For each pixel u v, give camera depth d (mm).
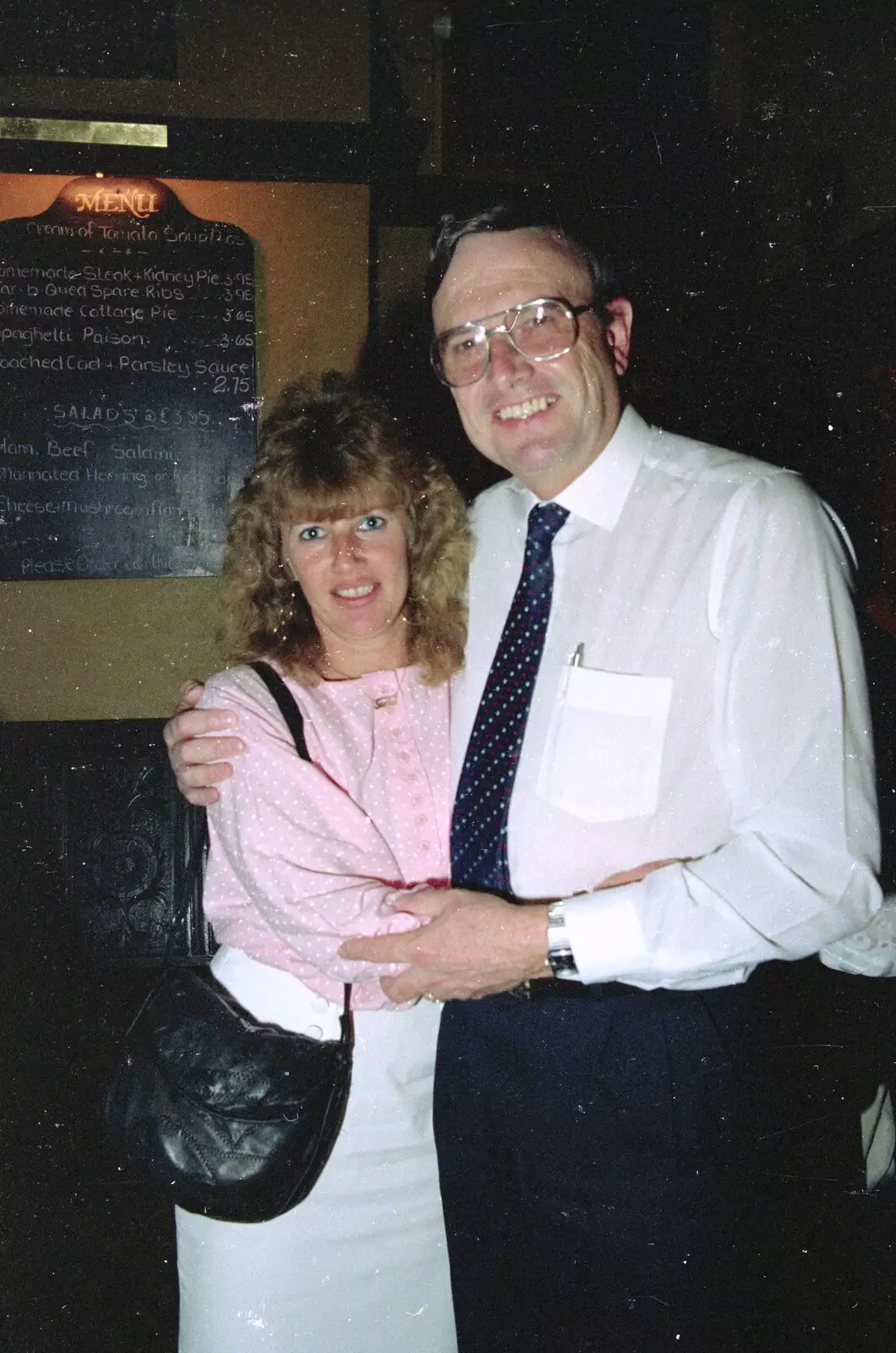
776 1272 1415
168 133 3305
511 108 3637
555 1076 1343
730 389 3246
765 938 1198
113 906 3371
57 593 3457
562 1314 1383
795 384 3100
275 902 1401
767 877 1197
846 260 2965
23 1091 3006
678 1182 1312
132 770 3408
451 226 1419
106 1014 3271
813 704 1206
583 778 1330
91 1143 2855
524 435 1386
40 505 3420
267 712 1466
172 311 3385
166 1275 2439
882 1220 1922
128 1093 1439
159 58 3295
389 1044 1473
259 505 1512
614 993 1327
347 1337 1501
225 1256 1457
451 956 1294
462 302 1395
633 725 1312
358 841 1423
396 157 3414
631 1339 1349
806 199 3201
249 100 3334
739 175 3480
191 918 3354
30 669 3467
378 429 1471
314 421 1482
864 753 1217
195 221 3352
